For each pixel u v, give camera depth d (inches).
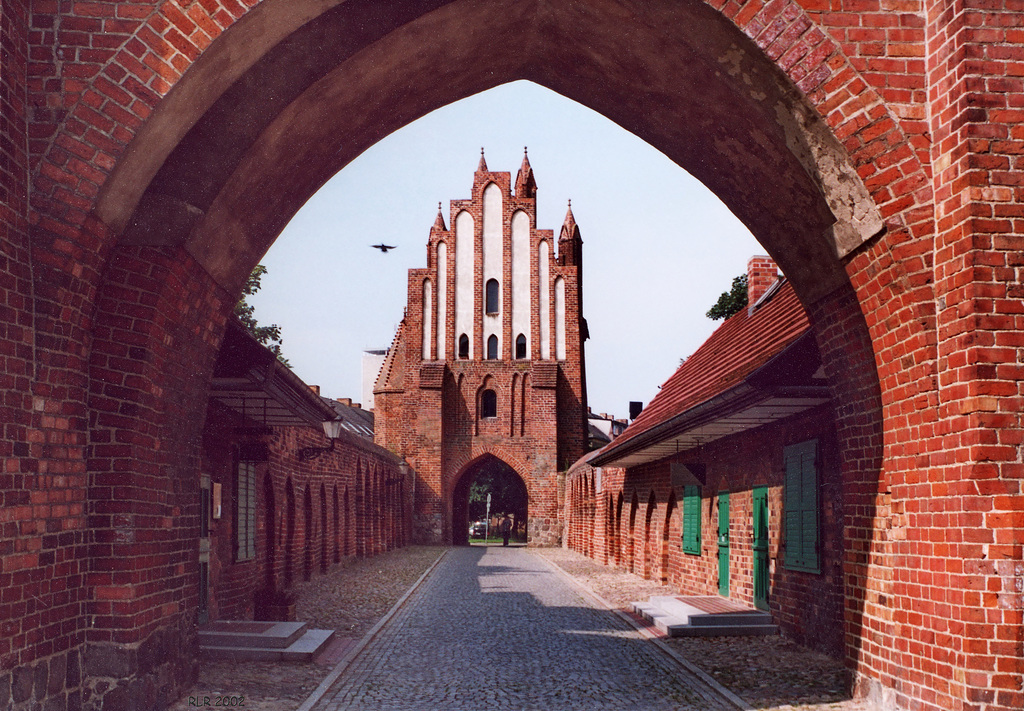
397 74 333.7
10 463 229.0
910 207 265.6
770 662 416.8
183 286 299.3
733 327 812.0
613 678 381.4
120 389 277.6
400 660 426.0
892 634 290.5
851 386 324.8
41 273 245.3
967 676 243.1
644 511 950.4
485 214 1815.9
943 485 259.4
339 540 1066.1
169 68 251.1
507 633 522.9
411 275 1790.1
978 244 246.7
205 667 389.1
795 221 327.3
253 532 608.7
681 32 290.0
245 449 537.0
